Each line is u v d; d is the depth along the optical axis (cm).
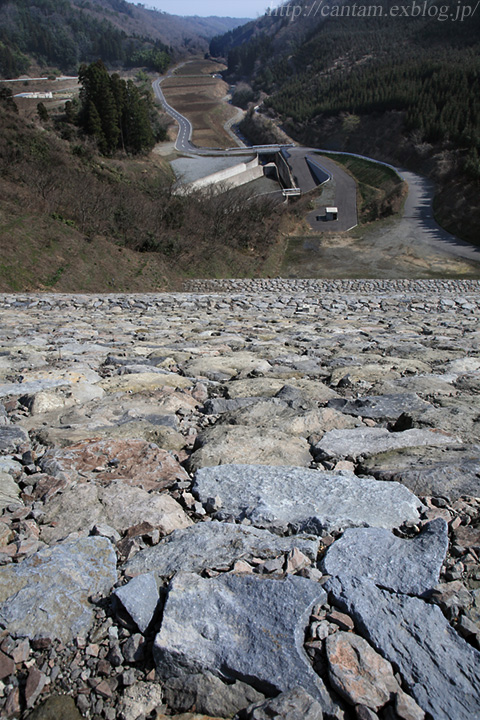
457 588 234
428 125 8719
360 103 10869
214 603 228
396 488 316
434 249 5628
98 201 3538
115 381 573
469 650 206
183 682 205
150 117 10681
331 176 8431
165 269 3300
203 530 283
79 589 245
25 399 509
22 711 201
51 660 217
